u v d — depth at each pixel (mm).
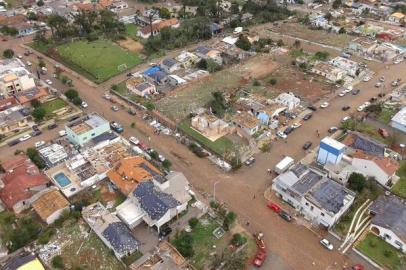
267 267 69250
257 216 79438
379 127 106250
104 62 143750
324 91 123562
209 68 137500
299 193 78000
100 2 198500
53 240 74062
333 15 190750
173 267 65812
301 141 100938
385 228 72625
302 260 70562
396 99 118188
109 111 114750
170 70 135875
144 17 180500
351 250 72312
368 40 154875
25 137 102312
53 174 87875
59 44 157875
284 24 181875
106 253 71438
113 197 83312
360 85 127562
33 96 117500
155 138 102500
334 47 154375
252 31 172125
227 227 75375
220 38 165000
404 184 86938
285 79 130875
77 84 130125
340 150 87875
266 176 89625
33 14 180250
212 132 103062
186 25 168875
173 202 76688
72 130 97875
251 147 98250
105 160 91562
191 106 113938
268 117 105750
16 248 71812
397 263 69500
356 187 82875
